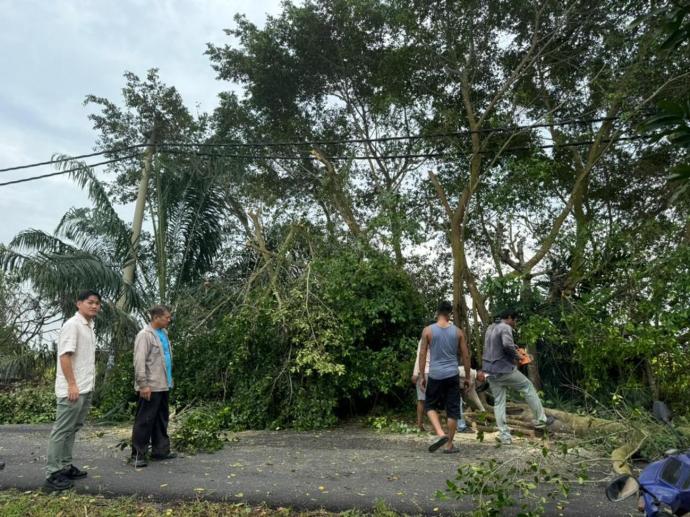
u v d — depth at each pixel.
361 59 17.44
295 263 12.10
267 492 5.62
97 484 5.86
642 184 15.02
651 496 3.21
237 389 10.56
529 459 6.48
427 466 6.66
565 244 11.62
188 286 15.53
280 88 17.91
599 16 13.62
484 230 13.92
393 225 11.72
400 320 10.85
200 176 15.59
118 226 14.98
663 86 11.71
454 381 7.41
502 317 8.30
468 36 14.95
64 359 5.72
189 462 6.87
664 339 9.09
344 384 10.27
